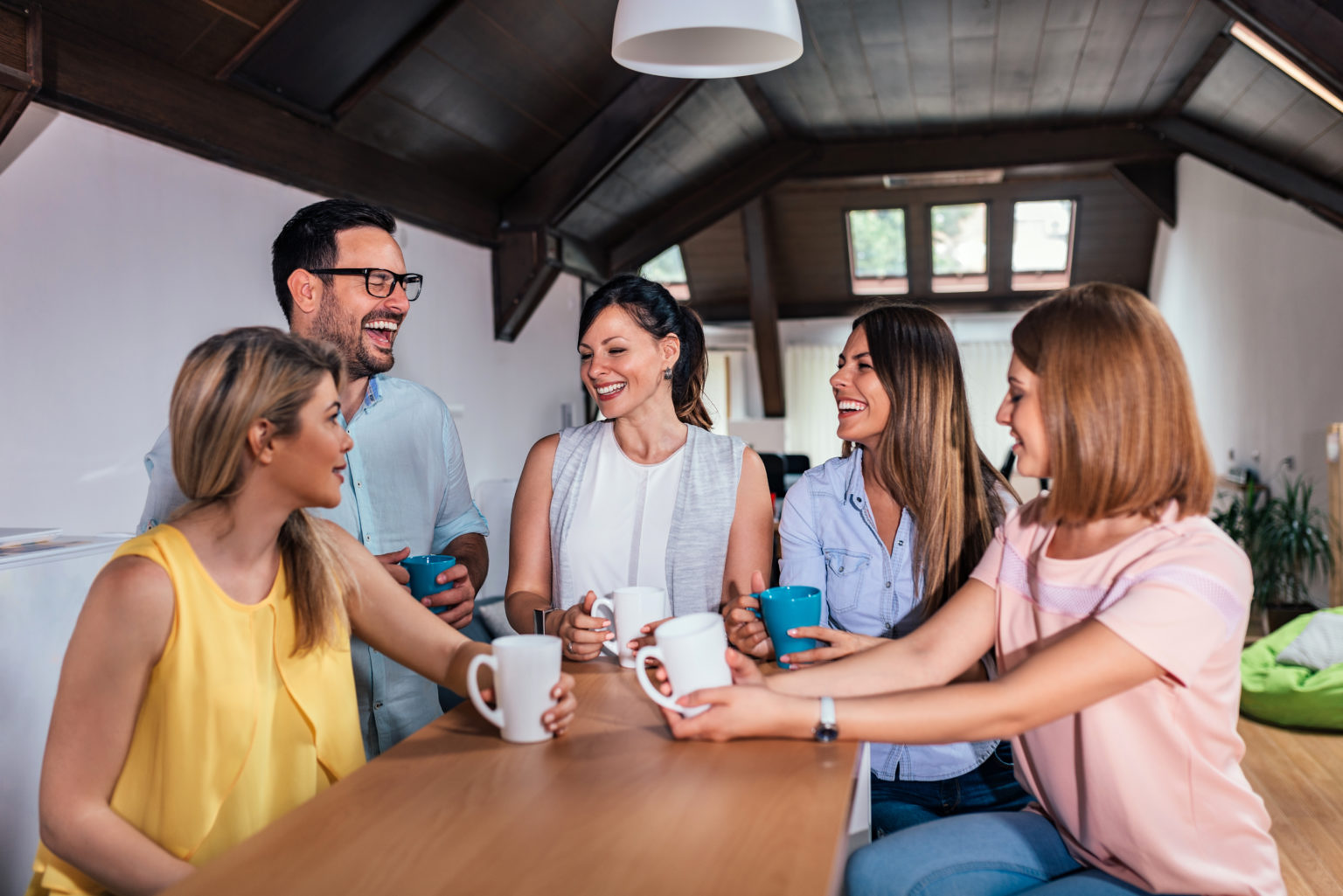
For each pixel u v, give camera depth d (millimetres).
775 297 10773
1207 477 1153
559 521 1826
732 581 1776
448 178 4820
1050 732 1230
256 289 3434
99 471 2717
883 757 1684
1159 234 9688
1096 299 1174
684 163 6246
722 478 1785
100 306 2729
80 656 1105
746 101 5996
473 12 3688
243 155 3287
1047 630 1242
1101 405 1142
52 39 2518
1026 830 1292
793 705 1100
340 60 3467
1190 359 8547
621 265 6848
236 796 1187
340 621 1293
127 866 1063
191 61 2998
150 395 2912
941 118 6430
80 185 2664
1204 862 1132
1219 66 5125
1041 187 9508
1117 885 1166
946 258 10555
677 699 1121
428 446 1908
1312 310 5613
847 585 1778
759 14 1796
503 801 967
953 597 1371
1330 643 3977
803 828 894
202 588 1161
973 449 1735
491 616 2773
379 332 1748
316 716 1267
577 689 1315
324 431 1182
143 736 1158
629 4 1832
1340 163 5066
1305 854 2734
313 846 880
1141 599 1091
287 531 1268
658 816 924
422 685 1794
